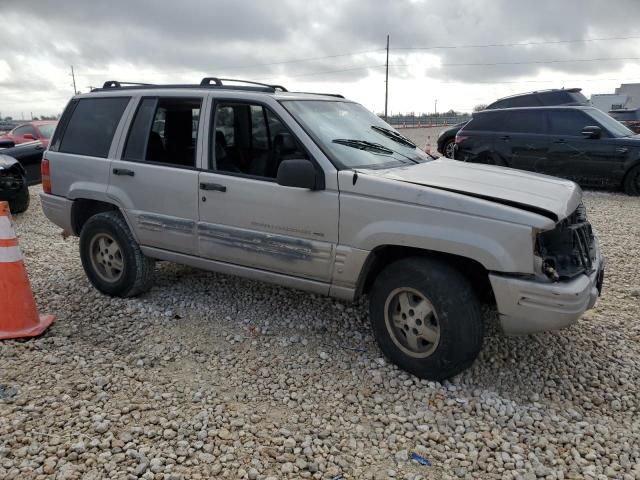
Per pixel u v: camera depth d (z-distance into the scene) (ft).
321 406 11.05
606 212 29.40
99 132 16.43
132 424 10.23
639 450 9.81
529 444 9.94
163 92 15.26
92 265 16.70
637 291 17.08
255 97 13.60
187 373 12.30
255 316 15.25
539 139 35.63
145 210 15.25
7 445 9.50
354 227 11.98
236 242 13.74
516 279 10.54
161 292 16.94
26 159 32.01
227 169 14.10
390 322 12.17
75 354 12.98
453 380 11.96
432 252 11.75
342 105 15.57
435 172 13.01
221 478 8.87
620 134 34.19
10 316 13.69
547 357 13.08
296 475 8.98
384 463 9.40
